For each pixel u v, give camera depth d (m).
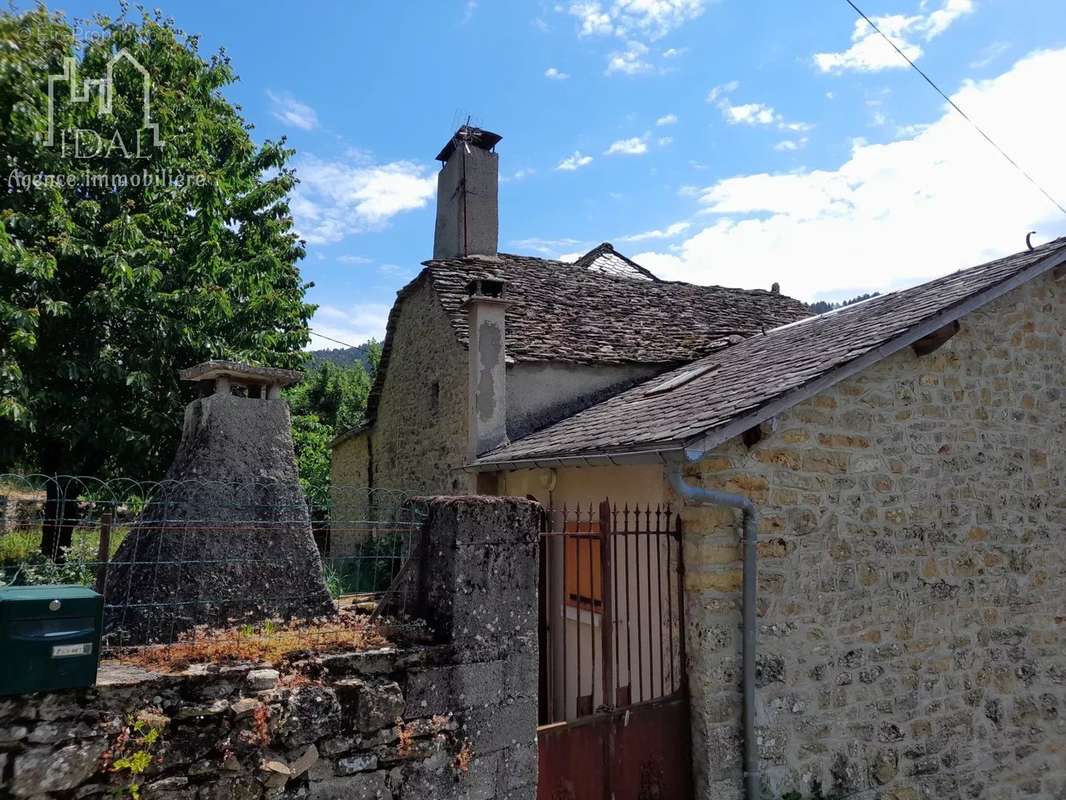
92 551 4.74
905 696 5.69
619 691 5.05
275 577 3.88
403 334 12.34
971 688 6.00
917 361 6.13
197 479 3.80
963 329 6.40
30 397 8.23
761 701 5.10
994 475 6.38
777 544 5.32
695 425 5.12
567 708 6.54
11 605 2.54
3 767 2.49
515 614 3.82
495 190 12.52
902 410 6.00
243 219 12.02
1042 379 6.79
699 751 5.00
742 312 12.48
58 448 9.62
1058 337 6.96
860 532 5.68
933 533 6.00
